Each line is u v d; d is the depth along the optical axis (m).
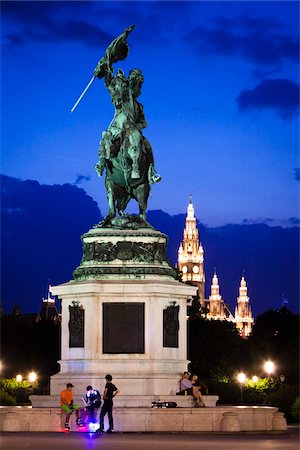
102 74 62.75
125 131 60.81
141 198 60.91
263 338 173.12
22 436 49.78
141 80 62.06
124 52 62.81
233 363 156.62
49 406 56.78
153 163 61.59
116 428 52.84
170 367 57.69
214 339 153.50
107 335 57.41
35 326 151.62
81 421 53.06
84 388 56.62
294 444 45.41
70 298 58.59
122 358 57.19
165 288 57.72
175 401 55.91
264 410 56.00
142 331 57.41
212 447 42.91
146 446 43.19
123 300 57.56
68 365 58.06
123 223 60.31
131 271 58.19
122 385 56.47
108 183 61.03
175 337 58.31
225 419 53.19
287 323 182.50
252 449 42.03
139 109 61.81
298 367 154.62
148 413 52.94
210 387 96.00
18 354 147.88
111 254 58.72
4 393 79.81
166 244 60.25
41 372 147.50
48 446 43.16
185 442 45.81
